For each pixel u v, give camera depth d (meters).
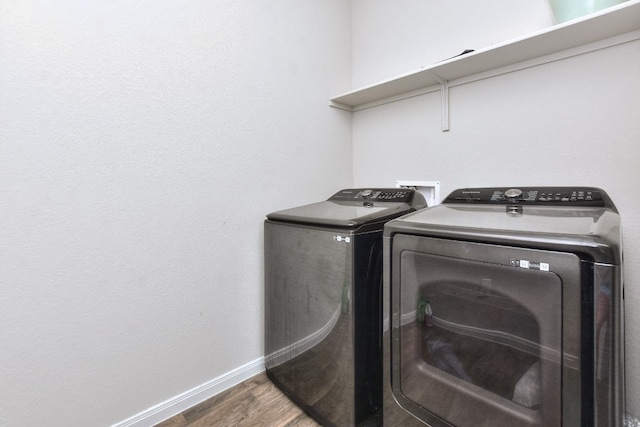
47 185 1.12
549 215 1.02
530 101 1.49
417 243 1.04
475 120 1.69
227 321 1.64
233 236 1.66
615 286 0.70
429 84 1.86
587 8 1.18
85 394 1.22
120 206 1.28
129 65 1.29
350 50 2.34
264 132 1.78
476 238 0.89
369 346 1.29
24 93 1.07
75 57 1.16
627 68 1.24
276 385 1.66
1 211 1.04
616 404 0.71
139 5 1.31
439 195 1.86
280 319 1.60
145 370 1.37
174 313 1.45
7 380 1.07
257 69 1.74
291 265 1.51
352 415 1.26
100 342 1.25
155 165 1.38
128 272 1.32
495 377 0.91
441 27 1.84
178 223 1.45
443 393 1.02
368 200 1.77
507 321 0.87
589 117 1.33
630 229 1.25
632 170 1.24
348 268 1.24
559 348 0.77
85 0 1.18
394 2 2.07
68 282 1.17
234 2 1.63
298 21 1.95
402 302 1.10
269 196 1.81
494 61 1.51
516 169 1.55
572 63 1.37
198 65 1.50
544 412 0.81
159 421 1.41
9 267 1.06
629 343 1.25
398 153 2.07
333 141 2.20
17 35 1.05
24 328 1.09
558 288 0.77
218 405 1.52
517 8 1.54
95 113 1.21
